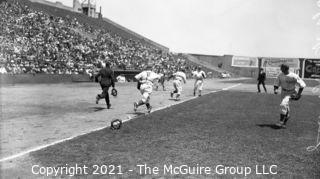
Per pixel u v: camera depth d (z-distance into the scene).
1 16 36.84
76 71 37.06
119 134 10.39
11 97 19.95
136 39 75.75
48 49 36.47
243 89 36.62
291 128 12.25
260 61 86.06
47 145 8.92
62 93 23.62
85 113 15.01
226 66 98.75
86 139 9.65
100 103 18.94
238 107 18.45
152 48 71.31
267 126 12.50
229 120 13.66
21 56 31.45
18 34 35.31
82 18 66.81
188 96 25.19
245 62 90.19
